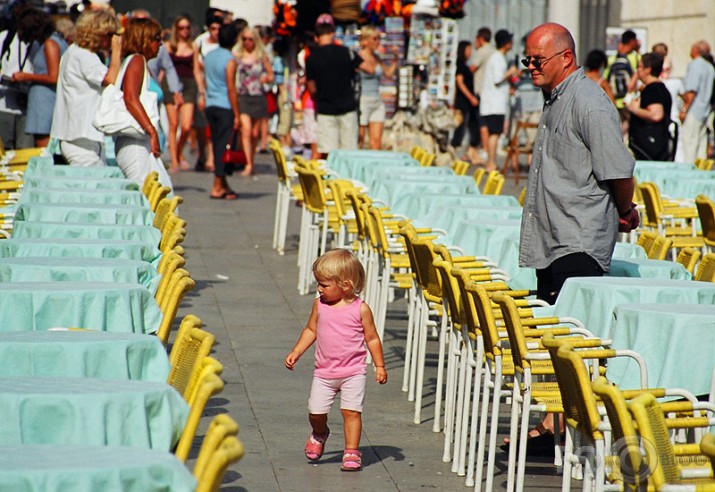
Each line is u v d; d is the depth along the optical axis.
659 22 98.62
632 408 14.38
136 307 21.47
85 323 20.94
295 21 78.44
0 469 12.34
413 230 28.77
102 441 14.38
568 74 24.86
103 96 38.59
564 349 16.64
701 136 69.69
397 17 76.69
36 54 50.09
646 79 56.62
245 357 31.98
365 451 24.38
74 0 73.38
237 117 62.47
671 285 23.50
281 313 38.28
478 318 22.30
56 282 22.25
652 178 51.31
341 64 59.72
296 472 22.61
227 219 57.12
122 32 41.66
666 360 20.64
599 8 90.31
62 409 14.36
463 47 80.44
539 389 22.23
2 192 40.47
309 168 42.62
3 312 20.69
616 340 21.30
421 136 76.12
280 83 90.44
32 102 48.78
